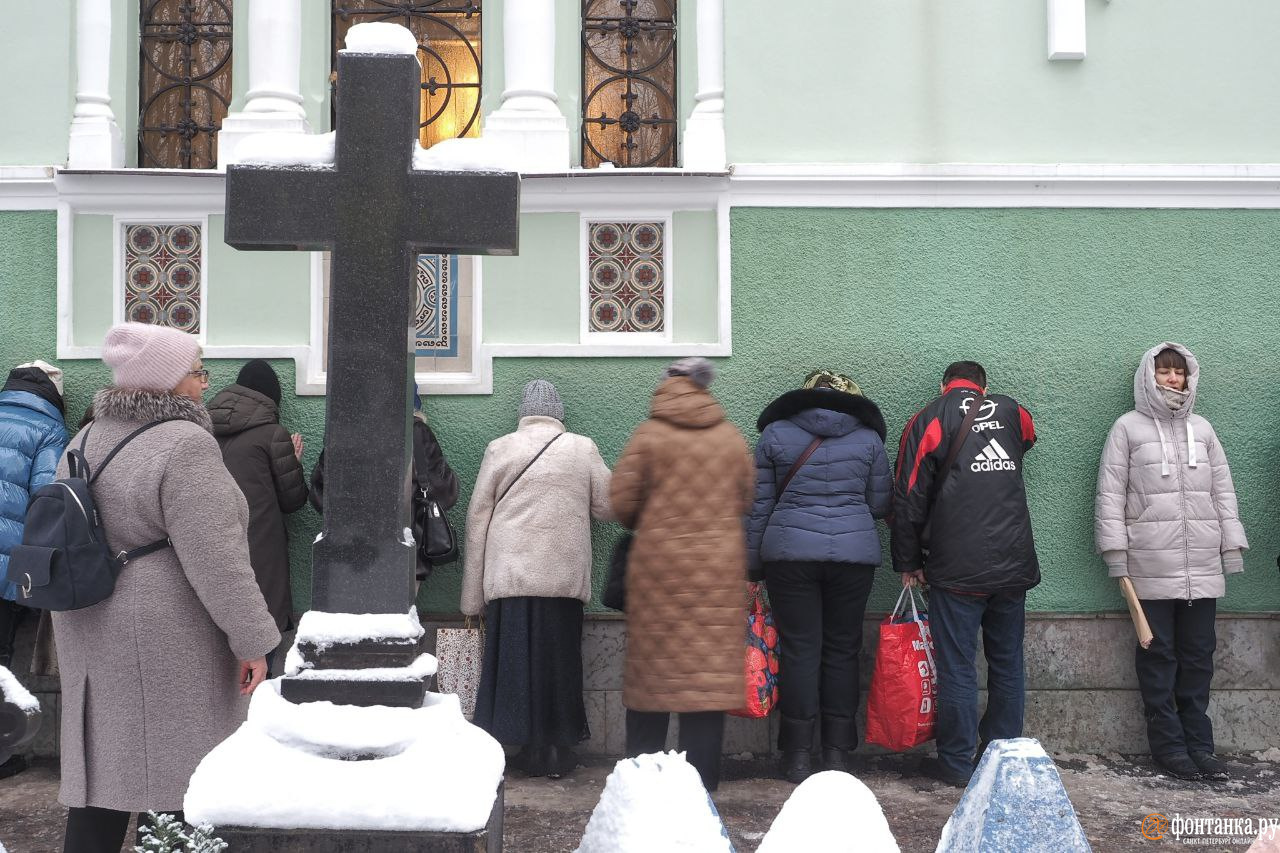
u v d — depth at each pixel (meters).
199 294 5.32
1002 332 5.36
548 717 4.80
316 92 5.49
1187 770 4.92
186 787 2.93
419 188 2.53
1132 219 5.38
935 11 5.40
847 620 4.91
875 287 5.34
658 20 5.61
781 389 5.32
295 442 5.04
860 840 1.97
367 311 2.53
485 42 5.50
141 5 5.59
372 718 2.33
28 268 5.30
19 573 2.84
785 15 5.39
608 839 2.06
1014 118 5.40
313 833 2.22
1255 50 5.41
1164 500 5.00
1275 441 5.37
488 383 5.26
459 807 2.23
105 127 5.34
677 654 3.81
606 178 5.25
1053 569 5.31
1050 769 2.00
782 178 5.28
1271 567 5.33
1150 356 5.12
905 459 4.93
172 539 2.94
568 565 4.79
